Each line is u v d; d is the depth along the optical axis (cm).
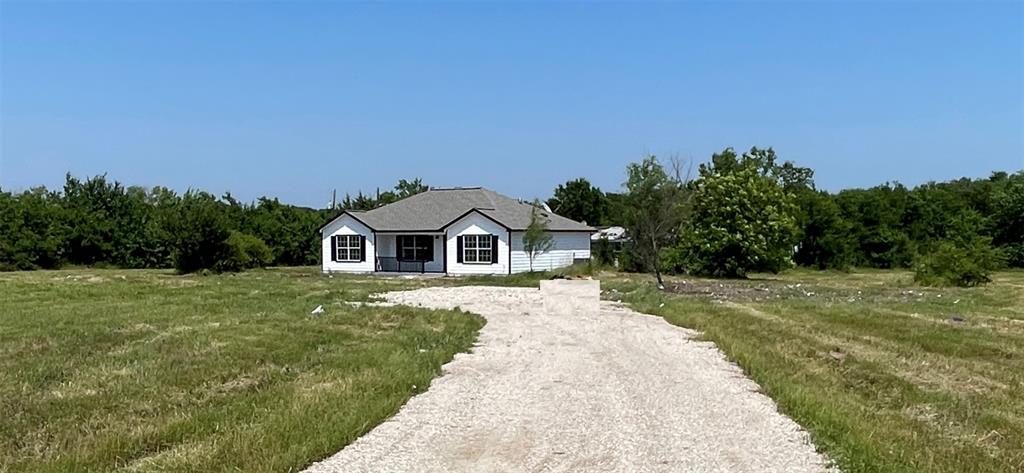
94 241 5150
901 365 1283
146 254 5262
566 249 4481
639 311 2131
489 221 4194
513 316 1980
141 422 820
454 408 919
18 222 4859
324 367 1157
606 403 948
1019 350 1479
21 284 2945
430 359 1229
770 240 4375
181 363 1172
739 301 2522
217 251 4350
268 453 682
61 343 1374
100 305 2108
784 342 1512
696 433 802
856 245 5838
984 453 768
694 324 1772
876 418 876
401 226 4419
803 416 849
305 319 1745
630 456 723
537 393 1008
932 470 676
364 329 1628
